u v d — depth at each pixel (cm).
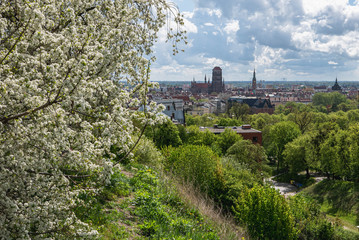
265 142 9819
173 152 2798
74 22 583
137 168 1596
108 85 538
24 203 461
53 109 488
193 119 13788
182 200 1302
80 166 533
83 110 460
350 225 4453
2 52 501
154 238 849
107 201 1012
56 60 520
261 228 2148
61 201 516
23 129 470
